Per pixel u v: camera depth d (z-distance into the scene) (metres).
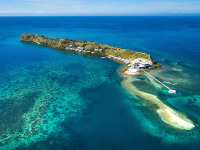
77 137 52.84
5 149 48.00
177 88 81.38
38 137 52.56
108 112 65.00
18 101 71.38
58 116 62.41
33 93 78.56
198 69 106.81
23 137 52.38
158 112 64.19
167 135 53.28
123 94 77.56
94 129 56.22
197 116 61.59
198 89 80.44
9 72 104.06
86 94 78.31
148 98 73.31
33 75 100.12
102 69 110.75
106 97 75.44
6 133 53.59
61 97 75.56
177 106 67.50
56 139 52.00
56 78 96.31
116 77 96.56
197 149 48.28
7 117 61.00
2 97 74.25
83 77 97.88
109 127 57.09
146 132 54.69
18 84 87.62
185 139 51.66
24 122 58.72
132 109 66.44
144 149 48.62
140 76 96.12
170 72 101.81
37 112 64.38
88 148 49.00
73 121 59.88
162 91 78.75
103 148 49.00
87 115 63.16
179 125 57.25
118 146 49.59
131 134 54.03
